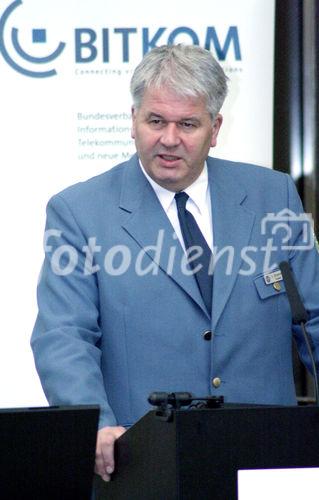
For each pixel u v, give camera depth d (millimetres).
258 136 9305
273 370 6938
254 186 7285
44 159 9117
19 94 9109
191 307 6746
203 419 4789
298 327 7043
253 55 9250
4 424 4629
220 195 7133
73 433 4711
